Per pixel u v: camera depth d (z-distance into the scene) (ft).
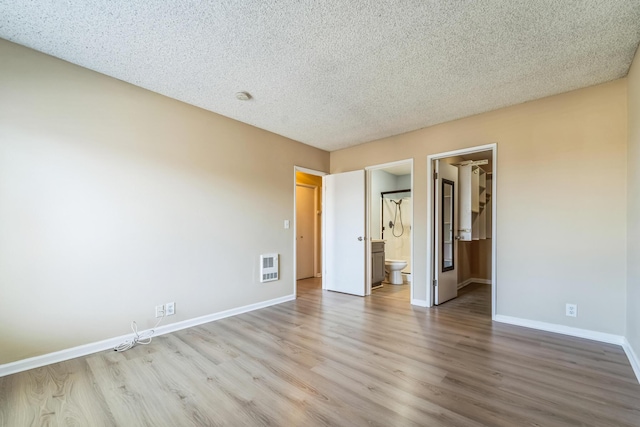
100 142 8.35
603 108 8.79
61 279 7.63
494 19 6.16
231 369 7.10
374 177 19.60
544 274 9.66
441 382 6.47
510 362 7.38
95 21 6.31
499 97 9.82
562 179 9.39
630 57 7.49
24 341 7.08
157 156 9.50
